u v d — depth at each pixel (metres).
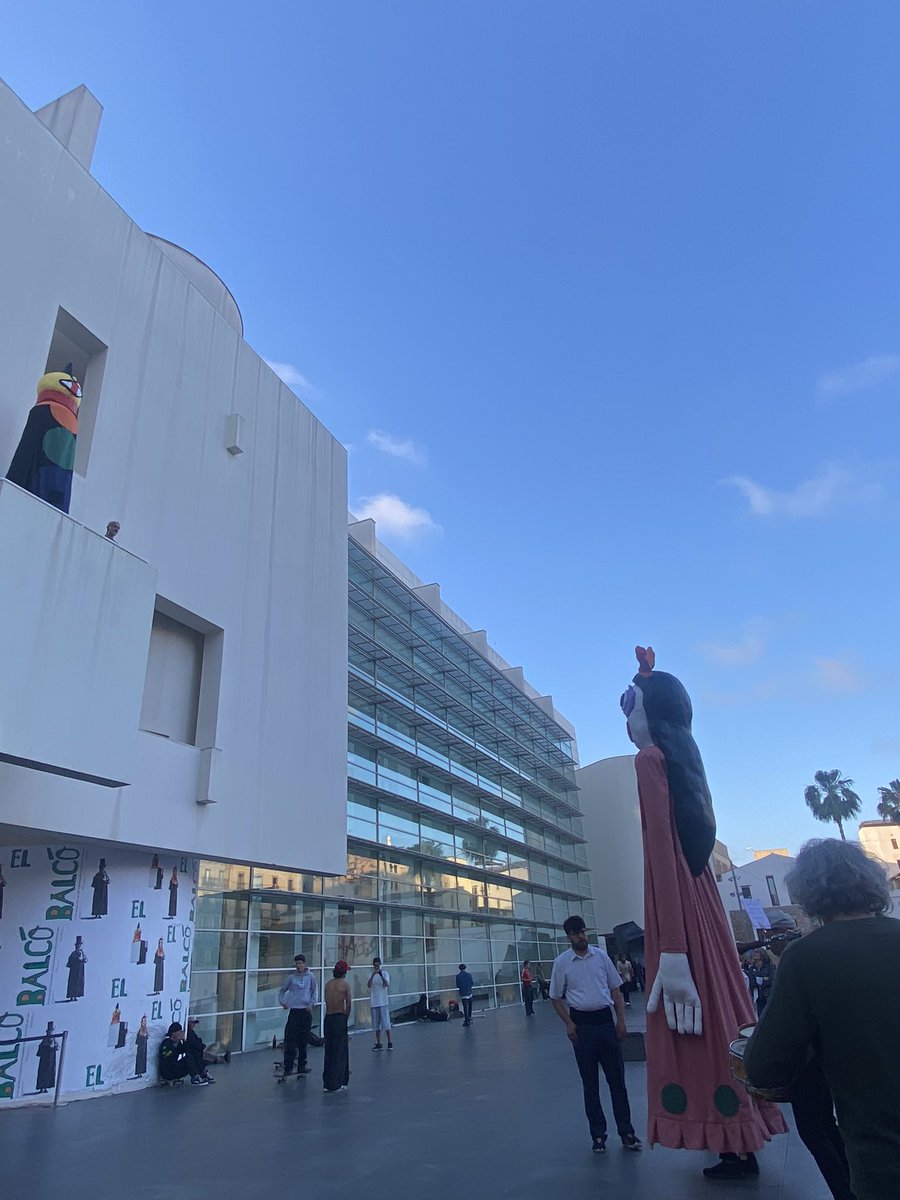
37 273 12.14
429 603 32.16
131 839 11.93
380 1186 5.07
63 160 13.11
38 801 10.41
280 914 17.86
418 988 23.86
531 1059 12.08
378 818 23.83
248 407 17.59
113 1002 11.26
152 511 13.90
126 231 14.48
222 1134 7.39
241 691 15.52
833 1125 3.45
